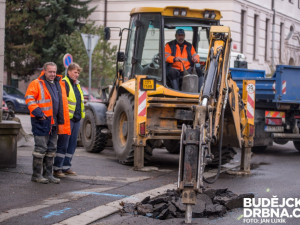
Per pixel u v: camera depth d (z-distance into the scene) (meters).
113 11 34.53
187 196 7.23
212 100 9.30
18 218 7.13
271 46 39.06
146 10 12.43
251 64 36.19
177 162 13.34
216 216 7.70
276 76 15.42
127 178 10.38
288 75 15.53
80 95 10.55
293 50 42.72
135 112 11.55
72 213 7.43
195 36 12.80
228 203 8.08
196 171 7.25
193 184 7.21
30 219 7.10
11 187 9.05
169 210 7.63
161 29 12.27
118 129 12.69
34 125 9.42
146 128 11.78
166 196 8.35
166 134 11.86
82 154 14.15
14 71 35.00
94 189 9.10
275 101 15.41
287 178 11.19
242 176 11.44
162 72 12.13
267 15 38.34
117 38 34.47
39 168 9.53
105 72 31.38
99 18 34.59
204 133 8.05
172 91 11.95
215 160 12.50
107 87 15.52
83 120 14.90
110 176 10.55
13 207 7.71
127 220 7.34
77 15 33.94
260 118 15.78
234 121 11.07
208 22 12.71
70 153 10.48
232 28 33.06
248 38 35.62
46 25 34.03
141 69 12.53
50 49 33.31
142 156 11.59
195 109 8.29
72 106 10.37
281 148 17.92
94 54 31.17
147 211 7.70
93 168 11.52
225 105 9.97
